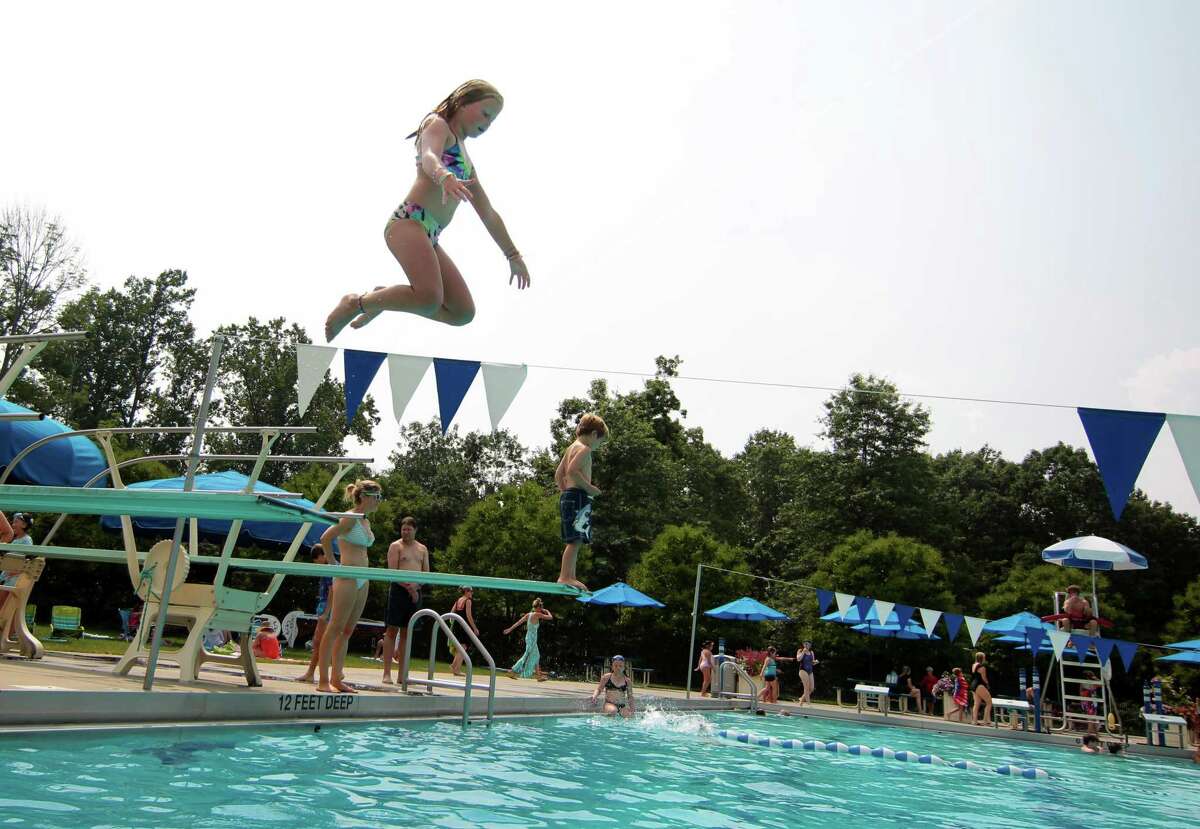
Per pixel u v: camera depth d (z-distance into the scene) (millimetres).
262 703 6309
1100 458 5090
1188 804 8023
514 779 5273
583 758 6754
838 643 28094
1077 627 17484
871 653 27531
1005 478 47844
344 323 3494
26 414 5000
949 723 17203
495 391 6125
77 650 11289
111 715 5219
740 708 17359
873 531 37250
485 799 4465
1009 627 19328
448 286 3584
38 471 9141
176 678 7320
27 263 33344
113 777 3951
